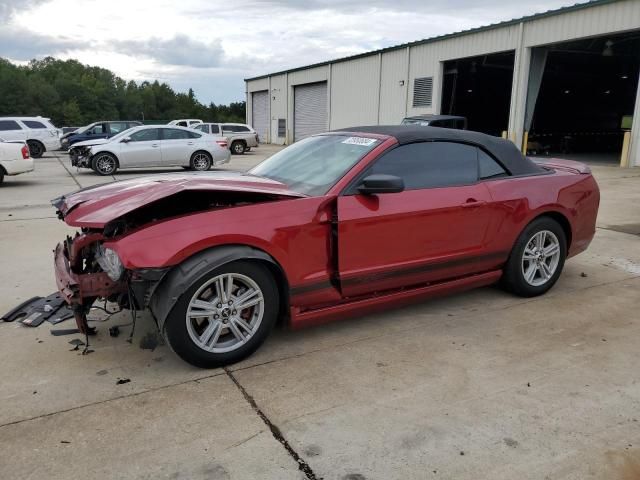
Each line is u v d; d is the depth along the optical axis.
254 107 42.38
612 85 32.34
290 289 3.28
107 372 3.09
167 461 2.31
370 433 2.52
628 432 2.53
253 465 2.29
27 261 5.45
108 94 107.56
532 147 21.61
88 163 14.88
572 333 3.70
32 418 2.62
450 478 2.21
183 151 15.75
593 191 4.68
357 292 3.55
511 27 19.34
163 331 2.96
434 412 2.69
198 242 2.93
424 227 3.67
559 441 2.46
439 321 3.90
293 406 2.75
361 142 3.81
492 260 4.13
